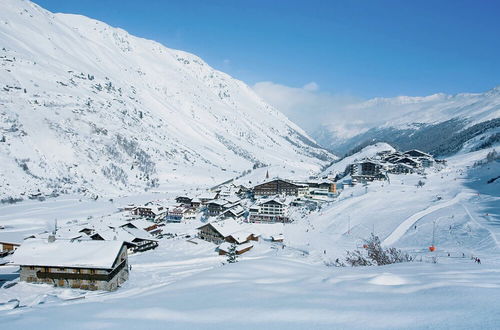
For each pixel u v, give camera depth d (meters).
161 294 10.21
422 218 80.12
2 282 46.72
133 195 183.50
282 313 7.27
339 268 13.95
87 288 45.91
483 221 69.56
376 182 133.25
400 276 10.28
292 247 72.75
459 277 9.97
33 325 7.16
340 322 6.38
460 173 134.62
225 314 7.50
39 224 108.19
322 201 127.38
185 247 78.56
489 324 5.30
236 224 87.00
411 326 5.72
